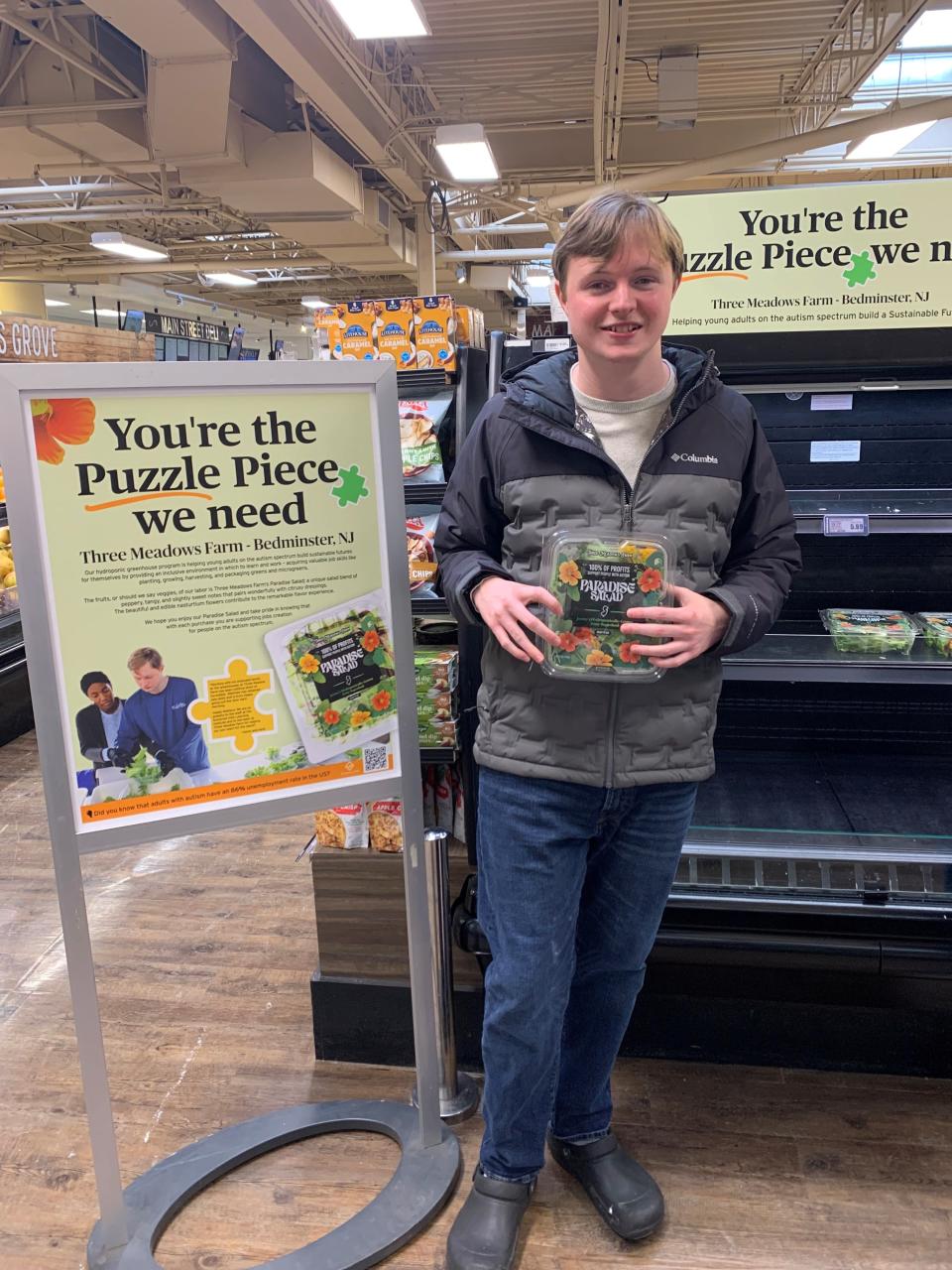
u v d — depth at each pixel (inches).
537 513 59.6
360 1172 75.2
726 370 79.2
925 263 74.7
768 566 62.2
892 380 81.7
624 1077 85.7
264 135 290.4
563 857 61.9
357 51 229.9
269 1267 64.9
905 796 88.8
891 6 218.2
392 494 64.9
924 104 248.5
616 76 261.9
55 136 264.1
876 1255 66.7
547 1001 62.3
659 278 54.8
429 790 93.5
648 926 65.9
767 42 246.1
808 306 76.3
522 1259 66.9
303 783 66.5
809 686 97.0
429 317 86.8
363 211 360.5
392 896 85.4
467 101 292.4
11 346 228.1
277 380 60.4
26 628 57.2
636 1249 67.6
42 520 56.8
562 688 59.6
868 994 82.0
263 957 106.1
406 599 66.7
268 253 512.4
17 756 180.9
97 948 108.8
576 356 62.4
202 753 63.2
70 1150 78.3
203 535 60.9
